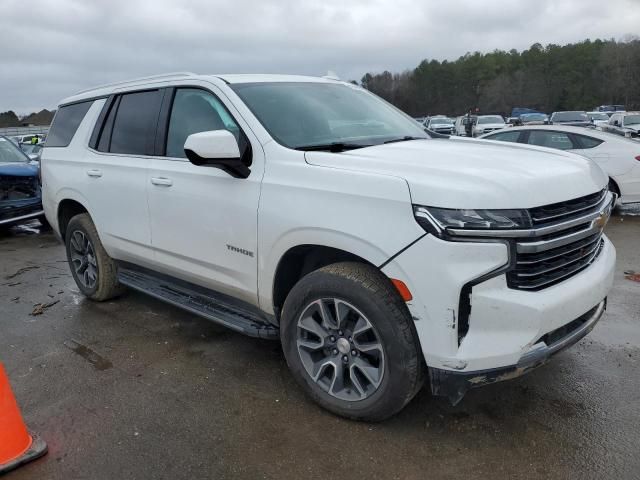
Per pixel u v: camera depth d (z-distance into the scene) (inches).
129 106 175.9
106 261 195.0
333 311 121.3
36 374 148.9
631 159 345.4
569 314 106.2
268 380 141.9
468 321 101.7
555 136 375.9
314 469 106.8
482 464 107.0
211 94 147.4
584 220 111.8
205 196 139.3
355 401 118.1
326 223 112.4
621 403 127.3
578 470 104.7
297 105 146.2
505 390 133.8
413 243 101.5
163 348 163.6
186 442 116.2
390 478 103.9
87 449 114.5
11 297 219.0
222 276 141.3
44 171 210.8
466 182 102.0
